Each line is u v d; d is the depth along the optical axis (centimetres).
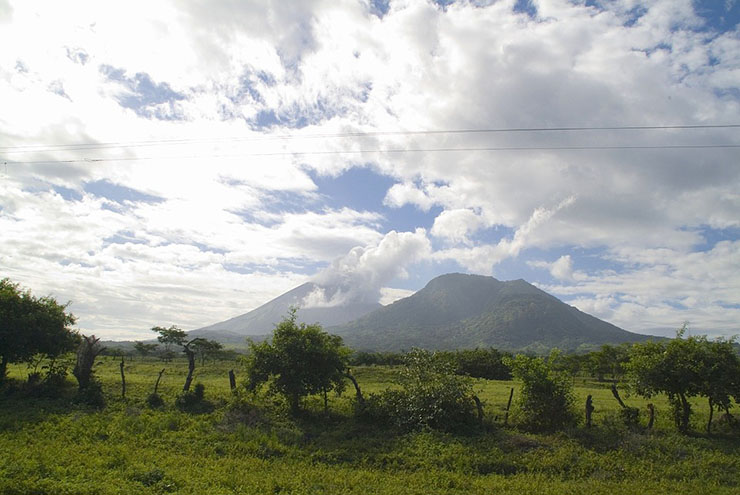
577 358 6238
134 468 1322
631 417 1997
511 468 1562
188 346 2531
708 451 1706
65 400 2294
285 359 2200
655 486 1398
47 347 2625
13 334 2483
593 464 1580
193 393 2312
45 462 1304
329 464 1569
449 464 1580
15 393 2383
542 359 2128
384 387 3453
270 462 1535
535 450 1698
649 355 2080
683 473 1524
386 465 1567
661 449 1711
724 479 1478
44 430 1747
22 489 1070
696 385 1931
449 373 2123
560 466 1562
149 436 1752
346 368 2338
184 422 1950
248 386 2309
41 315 2638
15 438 1619
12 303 2595
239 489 1213
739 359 1958
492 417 2194
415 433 1894
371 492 1253
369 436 1905
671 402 2061
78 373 2470
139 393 2473
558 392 2000
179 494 1127
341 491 1245
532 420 2009
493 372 5791
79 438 1666
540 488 1356
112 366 4600
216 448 1653
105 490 1106
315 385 2170
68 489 1095
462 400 2041
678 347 2011
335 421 2142
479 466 1566
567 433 1852
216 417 2061
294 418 2148
